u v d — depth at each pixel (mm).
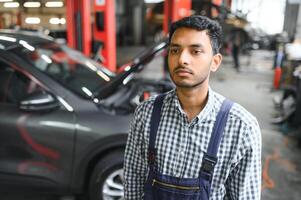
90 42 5301
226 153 1054
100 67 3645
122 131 2389
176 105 1093
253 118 1074
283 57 8273
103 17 5188
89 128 2406
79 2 5102
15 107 2469
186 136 1082
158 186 1117
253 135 1046
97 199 2535
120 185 2494
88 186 2621
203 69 1021
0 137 2457
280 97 6695
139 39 17453
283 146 4227
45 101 2400
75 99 2527
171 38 1061
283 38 12922
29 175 2518
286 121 4879
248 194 1093
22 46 2822
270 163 3717
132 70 2564
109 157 2469
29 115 2428
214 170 1066
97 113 2477
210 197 1090
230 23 12148
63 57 3471
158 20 14109
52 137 2424
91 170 2570
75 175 2492
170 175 1103
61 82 2705
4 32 3201
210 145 1055
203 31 1018
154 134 1127
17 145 2467
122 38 16922
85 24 5195
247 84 8219
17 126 2426
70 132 2410
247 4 6645
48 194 2664
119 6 16766
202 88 1052
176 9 6391
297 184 3244
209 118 1061
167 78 4137
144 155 1208
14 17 5121
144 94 2916
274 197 2994
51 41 3543
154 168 1136
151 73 9273
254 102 6473
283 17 16094
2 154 2506
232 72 10000
